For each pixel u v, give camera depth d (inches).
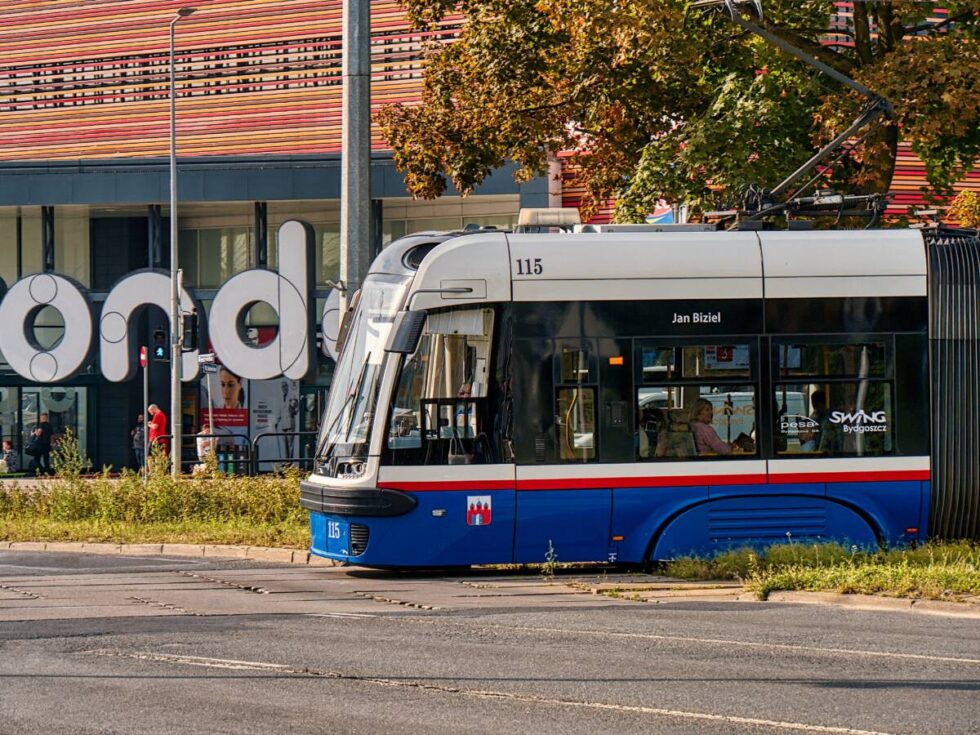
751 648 895.7
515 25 2020.2
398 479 1332.4
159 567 1517.0
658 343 1359.5
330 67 3563.0
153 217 3659.0
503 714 692.1
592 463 1346.0
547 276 1350.9
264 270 3373.5
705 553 1358.3
